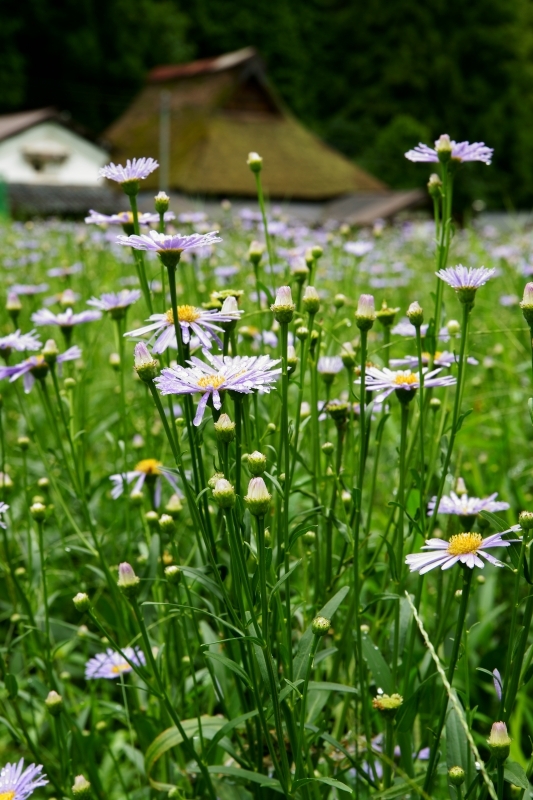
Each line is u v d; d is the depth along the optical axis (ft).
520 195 33.37
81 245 3.03
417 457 1.76
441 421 1.66
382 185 26.66
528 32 36.60
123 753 2.02
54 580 2.37
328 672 1.73
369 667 1.44
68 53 32.89
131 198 1.64
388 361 1.70
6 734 2.04
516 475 2.48
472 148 1.63
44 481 2.07
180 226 3.11
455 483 1.69
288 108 36.14
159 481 1.93
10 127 24.59
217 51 37.50
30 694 1.88
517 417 2.74
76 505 2.48
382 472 2.61
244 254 3.21
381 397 1.54
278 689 1.31
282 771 1.33
